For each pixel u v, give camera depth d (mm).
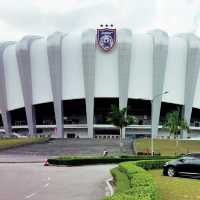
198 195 17875
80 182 25812
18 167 43281
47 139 95312
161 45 116938
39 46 121938
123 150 79562
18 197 18203
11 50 126312
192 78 119625
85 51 115875
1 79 126062
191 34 124438
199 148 83250
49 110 129875
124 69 115625
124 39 115688
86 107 117000
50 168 41938
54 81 118562
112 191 20609
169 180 24656
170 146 84188
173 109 123875
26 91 122125
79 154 73938
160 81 117062
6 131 127562
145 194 11648
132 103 123062
